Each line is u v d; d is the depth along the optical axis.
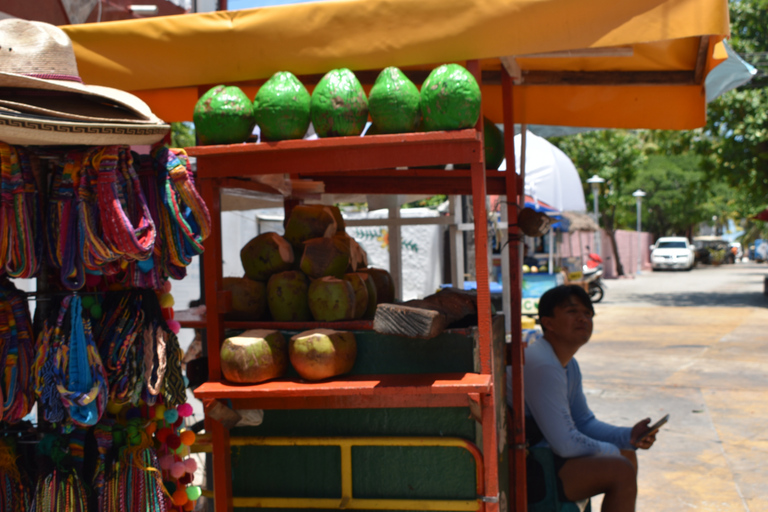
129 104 2.03
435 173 3.03
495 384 2.54
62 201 1.95
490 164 3.07
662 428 5.88
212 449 2.39
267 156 2.24
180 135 11.33
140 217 1.99
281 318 2.56
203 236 2.16
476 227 2.16
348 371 2.34
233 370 2.23
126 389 2.02
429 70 2.75
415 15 2.25
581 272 16.89
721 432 5.71
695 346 10.20
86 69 2.45
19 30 1.93
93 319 2.07
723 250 46.72
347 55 2.30
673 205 40.00
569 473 3.06
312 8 2.30
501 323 2.83
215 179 2.36
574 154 24.66
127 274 2.07
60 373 1.91
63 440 2.08
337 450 2.50
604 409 6.55
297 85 2.22
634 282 26.33
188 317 2.89
